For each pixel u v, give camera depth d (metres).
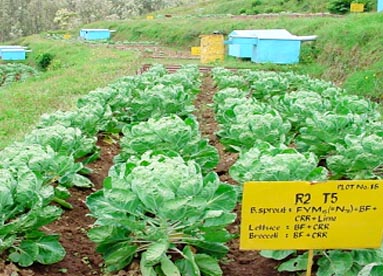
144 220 1.64
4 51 17.12
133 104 3.29
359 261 1.63
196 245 1.68
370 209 1.48
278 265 1.78
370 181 1.45
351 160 2.13
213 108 4.27
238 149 2.52
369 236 1.51
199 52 11.91
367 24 7.98
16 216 1.80
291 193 1.44
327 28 9.29
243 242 1.47
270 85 4.64
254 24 13.56
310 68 8.52
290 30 11.59
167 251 1.75
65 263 1.79
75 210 2.23
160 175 1.51
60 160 2.00
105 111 3.19
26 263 1.65
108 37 19.67
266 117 2.41
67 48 15.62
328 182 1.44
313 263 1.71
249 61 10.35
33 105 5.22
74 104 4.79
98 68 8.48
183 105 3.46
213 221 1.58
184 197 1.46
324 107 3.02
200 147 2.24
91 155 2.78
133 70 7.89
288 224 1.47
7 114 4.71
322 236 1.50
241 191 1.92
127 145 2.42
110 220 1.59
